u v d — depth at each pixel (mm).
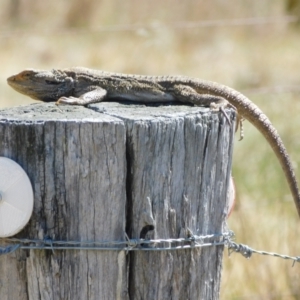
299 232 19344
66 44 49375
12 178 9516
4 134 9562
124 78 13375
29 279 9938
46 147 9531
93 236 9789
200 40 51375
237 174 23031
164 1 58031
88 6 57469
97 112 10758
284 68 43312
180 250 10273
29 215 9594
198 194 10305
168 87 13164
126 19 56250
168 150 9883
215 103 11602
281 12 55500
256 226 19828
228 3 57750
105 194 9695
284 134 23734
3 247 9852
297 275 17875
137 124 9664
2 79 37500
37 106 11594
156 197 9922
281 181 22672
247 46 50594
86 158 9570
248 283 17922
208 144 10312
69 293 9922
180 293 10375
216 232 10703
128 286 10125
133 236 9953
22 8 58031
